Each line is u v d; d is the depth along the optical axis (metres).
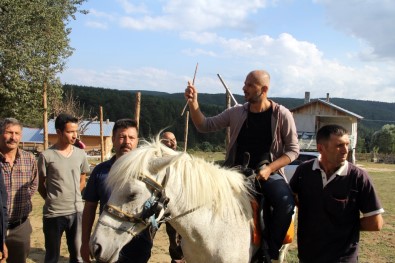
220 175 3.07
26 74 17.61
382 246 7.21
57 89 19.06
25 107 18.97
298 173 3.25
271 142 3.36
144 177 2.68
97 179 3.33
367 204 2.91
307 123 29.00
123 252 3.20
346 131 2.93
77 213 4.48
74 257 4.52
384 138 47.69
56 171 4.38
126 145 3.26
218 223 2.97
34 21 18.22
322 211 2.99
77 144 7.54
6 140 3.74
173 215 2.85
